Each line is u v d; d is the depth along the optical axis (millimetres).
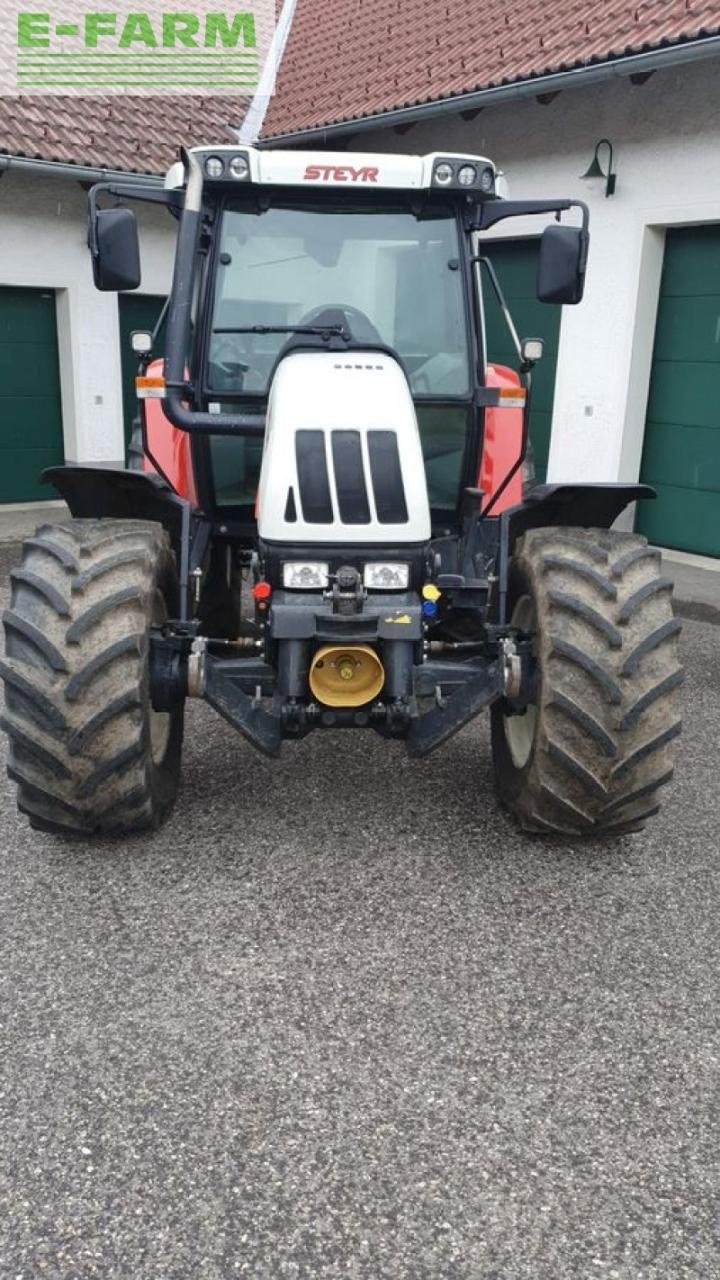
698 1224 2113
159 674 3381
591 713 3230
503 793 3812
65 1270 1979
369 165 3846
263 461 3453
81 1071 2490
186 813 3834
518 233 9273
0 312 10297
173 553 3760
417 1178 2207
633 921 3188
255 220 3998
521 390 4027
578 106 8586
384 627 3268
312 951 2984
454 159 3850
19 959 2914
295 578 3312
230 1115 2367
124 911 3164
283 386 3473
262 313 4016
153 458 4070
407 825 3777
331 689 3303
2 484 10719
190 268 3439
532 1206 2145
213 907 3197
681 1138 2336
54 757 3152
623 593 3289
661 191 8070
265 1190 2166
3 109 10047
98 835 3562
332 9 13039
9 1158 2232
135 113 11031
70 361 10703
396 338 4062
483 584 3928
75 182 10281
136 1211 2111
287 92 11531
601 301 8680
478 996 2803
